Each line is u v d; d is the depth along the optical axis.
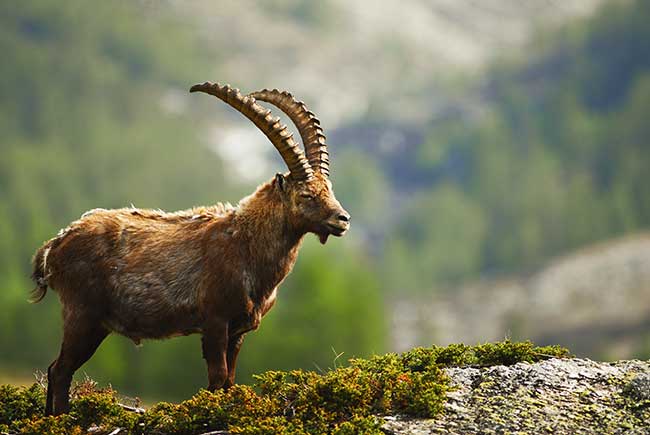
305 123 41.94
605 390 36.16
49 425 36.50
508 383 36.66
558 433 33.56
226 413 35.81
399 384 36.00
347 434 33.25
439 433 33.69
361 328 182.88
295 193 40.31
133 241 40.62
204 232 40.44
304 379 38.38
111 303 40.44
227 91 40.06
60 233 41.03
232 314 39.72
